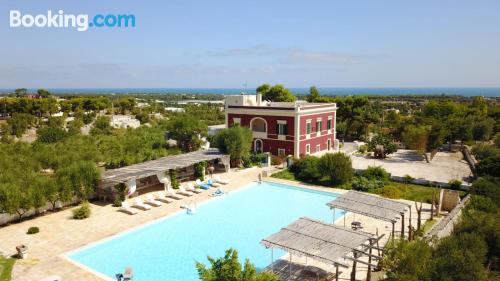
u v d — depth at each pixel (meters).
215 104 151.00
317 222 17.41
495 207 20.48
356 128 61.09
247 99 48.31
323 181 33.91
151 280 16.84
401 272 13.36
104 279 16.42
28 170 29.98
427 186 32.03
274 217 25.28
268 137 45.06
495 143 45.81
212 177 35.34
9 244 19.88
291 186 33.00
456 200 25.44
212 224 23.88
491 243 15.91
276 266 17.70
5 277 16.28
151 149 44.31
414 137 44.03
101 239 20.70
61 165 32.59
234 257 11.11
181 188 30.16
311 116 45.19
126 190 27.45
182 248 20.28
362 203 20.17
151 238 21.59
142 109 109.75
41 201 23.41
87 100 107.31
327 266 17.66
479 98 86.06
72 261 18.06
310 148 46.00
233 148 38.00
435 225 21.64
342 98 65.00
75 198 26.86
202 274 11.09
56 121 75.12
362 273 16.94
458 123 50.69
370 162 43.22
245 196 30.36
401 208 19.69
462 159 45.25
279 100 70.50
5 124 67.19
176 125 48.38
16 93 149.62
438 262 13.33
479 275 12.98
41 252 18.98
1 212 22.38
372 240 17.75
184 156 36.66
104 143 44.09
